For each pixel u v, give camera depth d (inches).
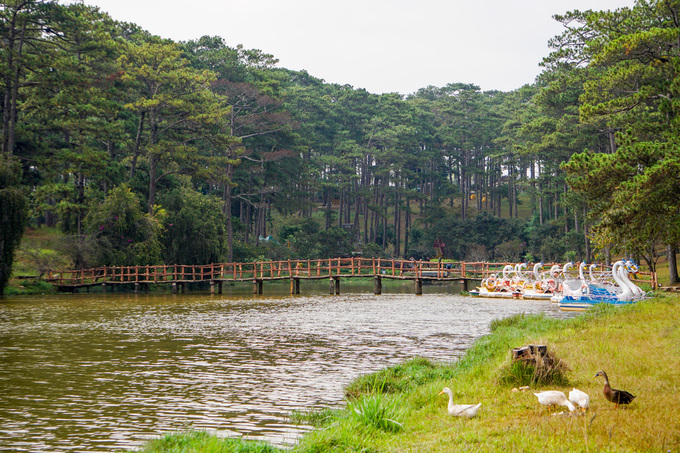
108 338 880.3
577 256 2620.6
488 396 414.6
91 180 2443.4
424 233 3791.8
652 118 1445.6
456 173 4945.9
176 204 2310.5
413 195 3971.5
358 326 987.3
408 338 843.4
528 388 426.3
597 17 1478.8
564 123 2135.8
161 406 487.5
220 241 2349.9
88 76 2156.7
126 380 587.8
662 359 477.7
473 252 3403.1
